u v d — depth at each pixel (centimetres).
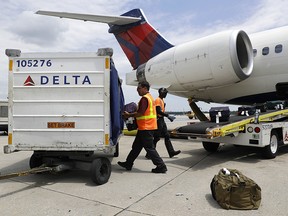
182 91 1121
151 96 521
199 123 670
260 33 1018
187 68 992
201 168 554
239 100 1111
